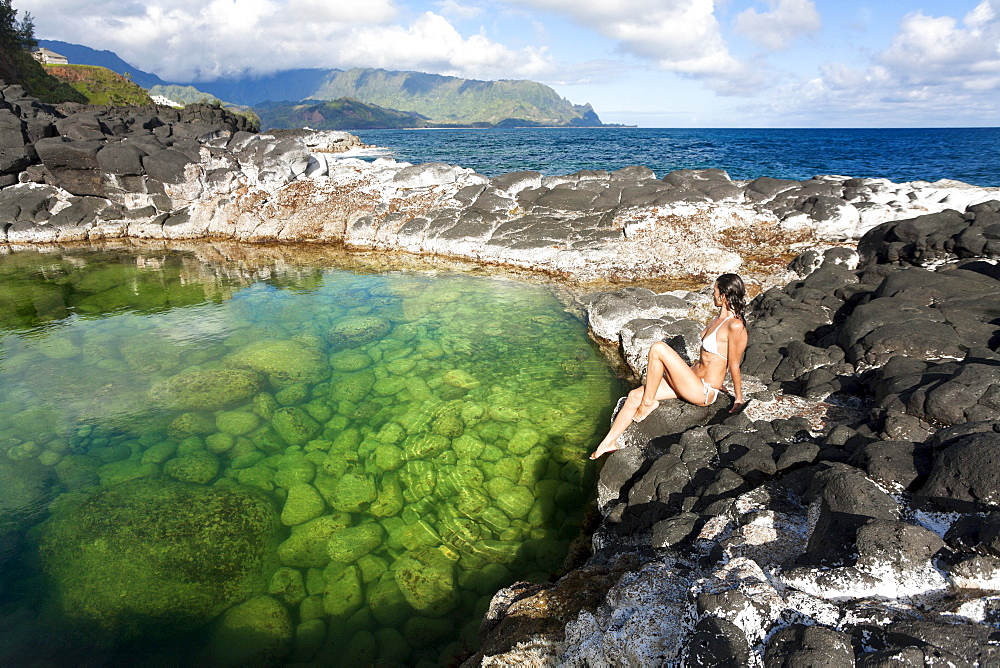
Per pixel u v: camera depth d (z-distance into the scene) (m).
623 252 12.95
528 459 6.30
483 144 76.12
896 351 5.81
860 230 12.52
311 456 6.40
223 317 10.90
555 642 3.18
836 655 2.25
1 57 46.75
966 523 2.85
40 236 17.34
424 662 3.97
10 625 4.24
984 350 5.22
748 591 2.80
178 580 4.63
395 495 5.74
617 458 5.51
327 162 21.86
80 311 11.34
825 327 7.46
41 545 5.02
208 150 18.94
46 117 21.78
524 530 5.25
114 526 5.17
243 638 4.15
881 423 4.50
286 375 8.35
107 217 18.05
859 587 2.73
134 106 40.91
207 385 7.93
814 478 3.83
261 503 5.54
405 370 8.54
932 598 2.59
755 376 6.63
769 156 46.06
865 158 43.00
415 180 18.28
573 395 7.74
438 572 4.77
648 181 16.69
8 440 6.73
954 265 7.88
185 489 5.73
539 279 12.78
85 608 4.39
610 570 3.85
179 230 17.78
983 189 12.94
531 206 15.82
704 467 4.79
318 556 4.94
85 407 7.50
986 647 2.12
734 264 12.11
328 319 10.70
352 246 16.34
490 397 7.71
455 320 10.54
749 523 3.63
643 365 8.01
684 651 2.60
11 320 10.86
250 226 17.48
